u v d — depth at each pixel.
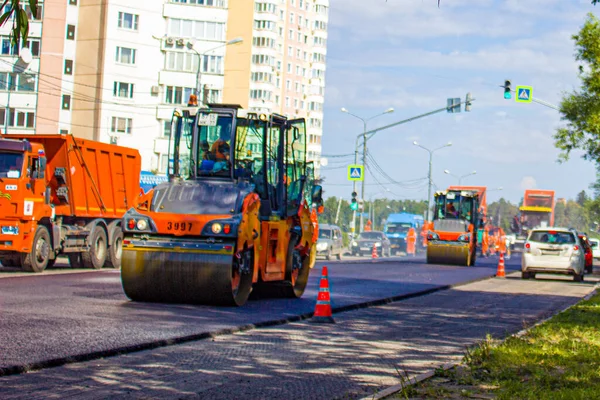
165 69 94.50
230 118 20.06
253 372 10.73
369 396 9.04
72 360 10.73
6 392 8.76
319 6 165.62
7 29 88.31
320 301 17.00
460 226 50.91
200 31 96.44
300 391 9.61
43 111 88.81
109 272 28.95
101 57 89.94
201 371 10.58
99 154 31.97
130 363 10.89
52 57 88.94
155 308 17.19
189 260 17.75
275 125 20.88
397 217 90.31
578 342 14.52
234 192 18.86
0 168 26.72
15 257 27.11
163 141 93.94
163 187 19.02
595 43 46.09
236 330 14.70
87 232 31.00
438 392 9.32
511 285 33.22
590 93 47.88
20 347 11.31
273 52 136.00
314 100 165.00
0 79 89.00
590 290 31.86
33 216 27.06
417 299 24.00
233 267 18.20
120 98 91.25
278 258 20.52
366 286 27.53
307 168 22.55
